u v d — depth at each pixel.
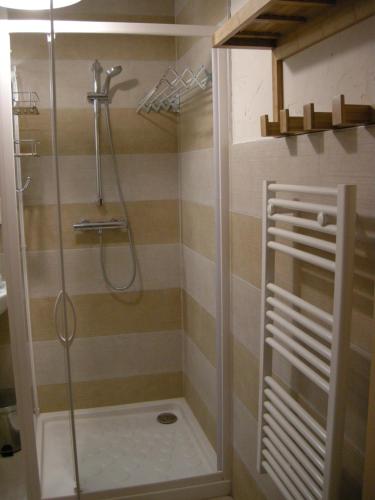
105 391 3.06
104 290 2.99
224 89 2.12
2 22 1.94
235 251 2.14
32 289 2.86
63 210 2.88
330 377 1.17
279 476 1.53
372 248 1.14
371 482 1.03
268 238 1.56
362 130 1.15
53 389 2.96
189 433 2.82
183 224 3.01
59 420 2.93
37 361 2.92
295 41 1.44
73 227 2.89
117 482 2.34
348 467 1.30
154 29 2.10
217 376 2.35
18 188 2.72
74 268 2.93
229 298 2.24
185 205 2.94
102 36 2.79
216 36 1.53
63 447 2.67
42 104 2.75
